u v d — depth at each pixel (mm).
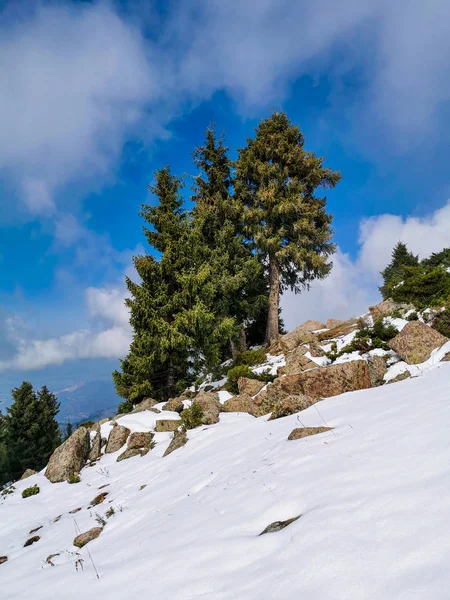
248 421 10984
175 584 3072
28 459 35781
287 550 2844
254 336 28562
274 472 4965
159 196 21469
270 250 24203
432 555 2158
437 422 4324
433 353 10602
